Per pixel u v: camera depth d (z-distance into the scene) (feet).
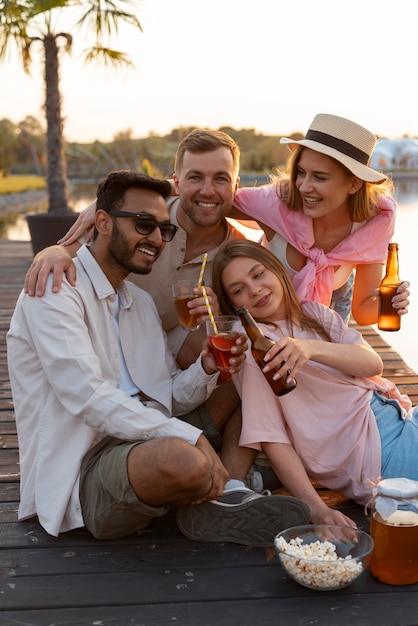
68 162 93.20
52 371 7.27
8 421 11.09
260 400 8.00
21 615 6.22
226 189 9.04
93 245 7.92
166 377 8.41
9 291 22.40
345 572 6.41
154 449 6.83
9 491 8.67
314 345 7.93
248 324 7.71
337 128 8.85
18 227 52.34
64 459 7.47
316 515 7.48
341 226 9.62
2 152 158.81
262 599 6.43
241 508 7.18
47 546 7.36
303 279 9.46
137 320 8.32
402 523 6.55
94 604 6.37
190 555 7.18
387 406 8.38
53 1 25.09
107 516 7.20
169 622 6.11
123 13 25.03
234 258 8.34
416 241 31.53
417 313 20.26
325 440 8.01
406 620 6.13
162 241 7.77
